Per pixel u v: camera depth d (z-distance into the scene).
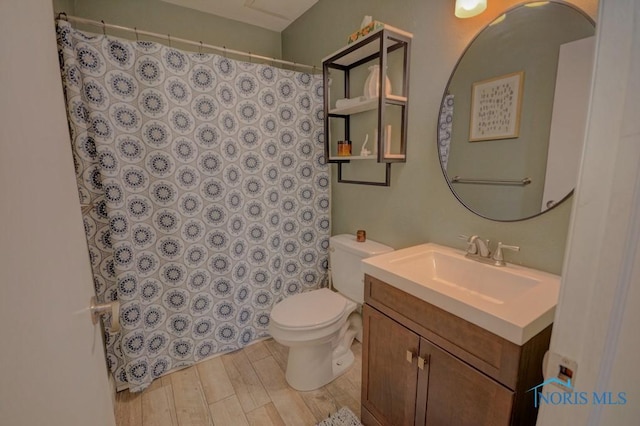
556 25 1.03
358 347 2.00
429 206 1.54
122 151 1.49
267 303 2.11
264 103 1.90
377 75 1.57
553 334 0.44
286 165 2.05
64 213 0.57
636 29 0.33
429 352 1.03
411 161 1.61
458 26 1.31
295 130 2.04
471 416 0.92
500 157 1.22
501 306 0.86
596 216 0.38
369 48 1.58
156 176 1.61
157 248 1.66
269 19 2.41
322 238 2.29
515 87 1.15
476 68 1.26
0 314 0.31
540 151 1.10
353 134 1.98
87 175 1.44
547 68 1.06
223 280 1.91
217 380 1.72
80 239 0.68
